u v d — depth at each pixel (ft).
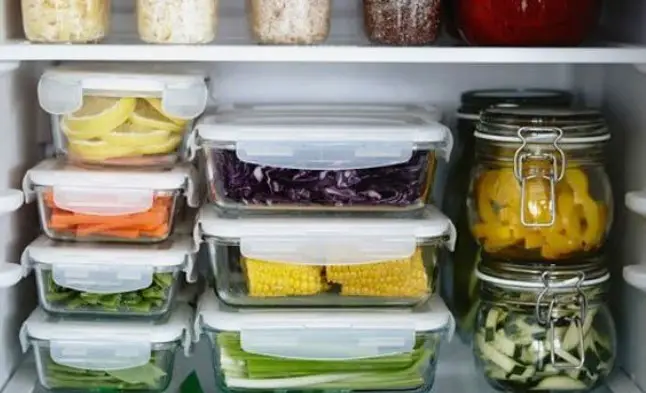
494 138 3.92
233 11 4.59
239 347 3.92
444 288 4.67
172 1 3.79
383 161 3.88
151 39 3.84
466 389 4.10
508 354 3.93
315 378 3.94
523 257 3.96
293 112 4.40
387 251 3.89
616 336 4.18
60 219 3.96
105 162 4.01
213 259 3.94
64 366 3.96
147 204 3.94
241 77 4.69
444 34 4.37
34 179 3.93
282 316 3.89
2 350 4.05
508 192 3.94
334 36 4.56
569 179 3.94
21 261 3.99
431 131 3.90
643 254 3.99
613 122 4.41
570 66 4.73
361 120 4.18
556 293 3.91
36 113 4.48
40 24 3.78
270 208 3.94
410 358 3.95
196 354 4.51
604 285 4.01
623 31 4.20
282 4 3.84
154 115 3.97
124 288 3.93
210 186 3.96
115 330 3.93
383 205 3.95
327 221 3.90
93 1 3.83
